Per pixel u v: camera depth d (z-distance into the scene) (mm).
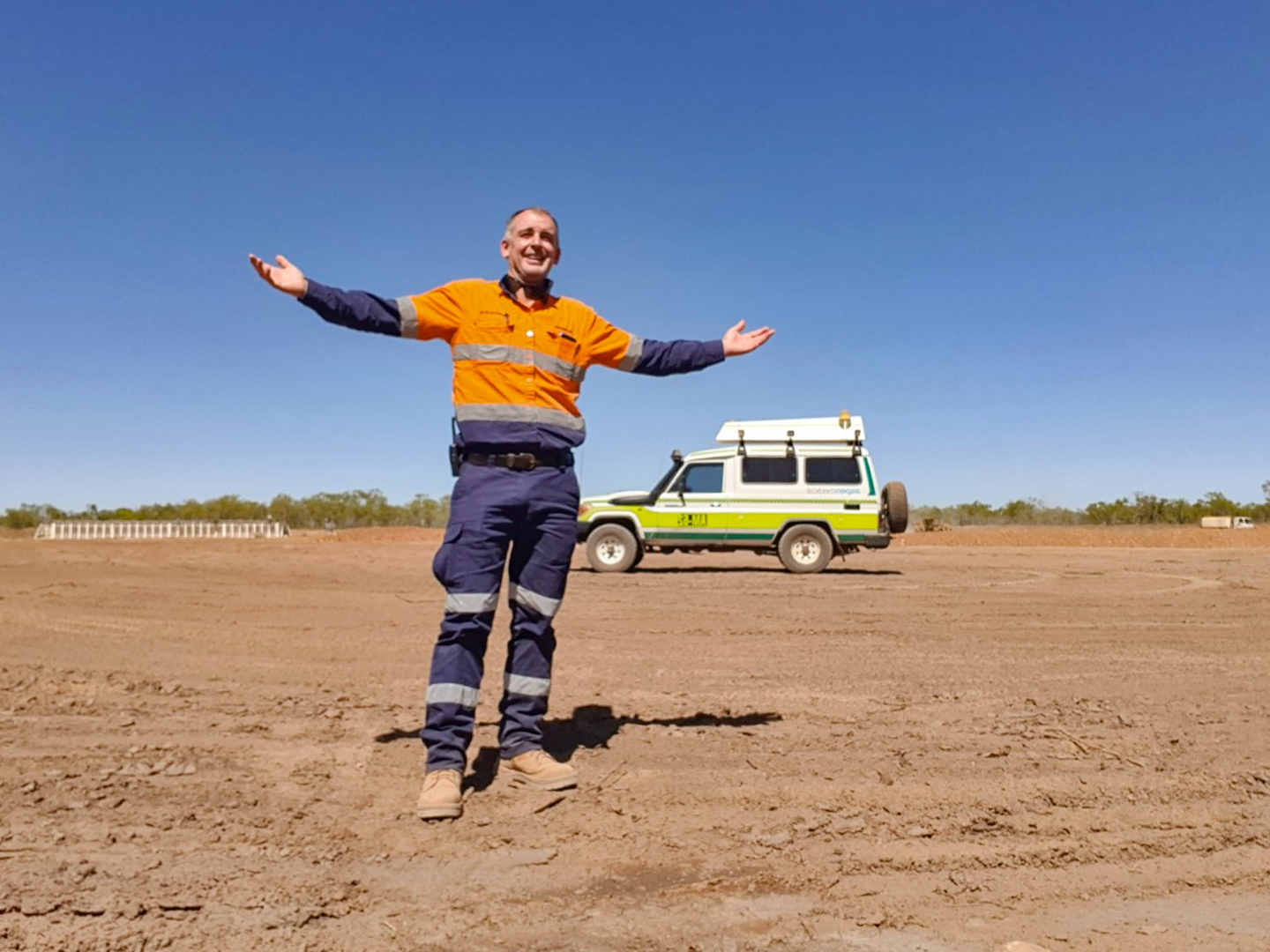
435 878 2885
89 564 16844
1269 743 4414
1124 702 5387
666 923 2592
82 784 3736
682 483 17609
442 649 3701
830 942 2484
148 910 2617
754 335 4266
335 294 3570
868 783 3793
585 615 9742
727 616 9688
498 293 3881
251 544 26469
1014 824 3359
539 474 3824
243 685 5840
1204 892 2822
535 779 3738
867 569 17500
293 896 2721
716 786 3756
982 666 6609
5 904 2621
